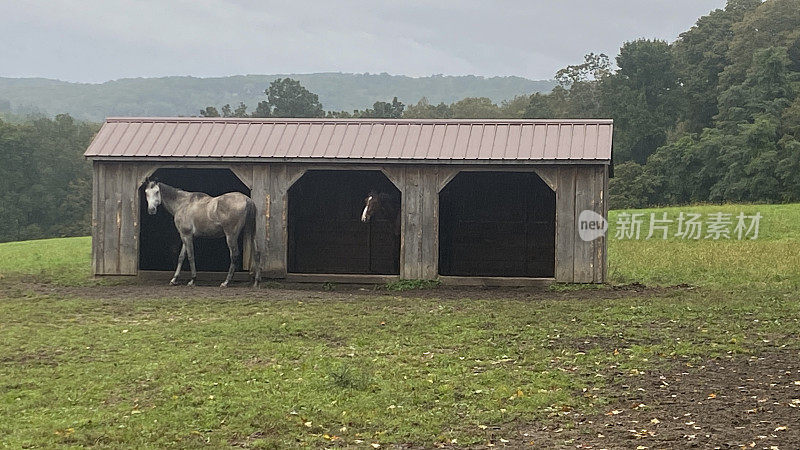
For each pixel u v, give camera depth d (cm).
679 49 8362
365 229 2494
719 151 6166
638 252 2731
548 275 2434
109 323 1551
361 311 1655
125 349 1315
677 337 1377
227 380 1113
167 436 890
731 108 6519
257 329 1460
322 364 1201
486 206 2469
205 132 2216
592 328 1468
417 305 1738
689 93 7806
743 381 1094
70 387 1088
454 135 2136
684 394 1042
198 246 2422
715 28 8338
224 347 1318
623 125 7706
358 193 2498
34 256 2961
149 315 1628
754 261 2366
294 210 2503
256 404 1001
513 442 880
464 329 1466
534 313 1625
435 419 953
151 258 2436
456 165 2088
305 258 2519
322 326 1495
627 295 1872
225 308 1697
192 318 1587
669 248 2822
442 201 2464
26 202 7256
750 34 7556
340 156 2095
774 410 955
